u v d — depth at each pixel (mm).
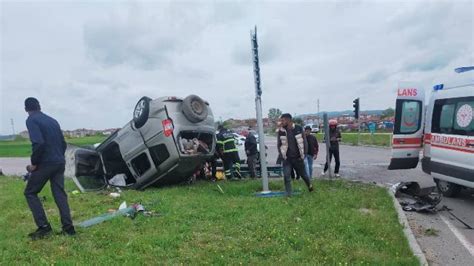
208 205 8227
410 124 11172
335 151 13773
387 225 6645
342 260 5070
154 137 10617
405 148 11164
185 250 5434
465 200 9789
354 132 59312
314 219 6961
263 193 9891
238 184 11344
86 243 5746
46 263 4938
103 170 11773
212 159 13000
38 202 6098
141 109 10828
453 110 9703
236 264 4965
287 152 9539
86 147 12023
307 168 12555
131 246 5582
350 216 7238
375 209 8125
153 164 10758
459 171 9391
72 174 11195
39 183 6047
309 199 8914
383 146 30781
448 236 6766
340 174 14680
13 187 11609
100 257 5160
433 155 10414
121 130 11617
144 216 7270
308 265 4918
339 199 8898
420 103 11219
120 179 11562
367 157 22078
